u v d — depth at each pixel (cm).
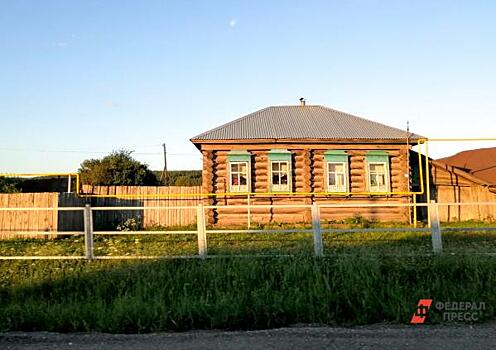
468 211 2123
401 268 809
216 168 1972
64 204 1498
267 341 505
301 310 617
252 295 664
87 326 574
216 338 523
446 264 807
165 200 2003
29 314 609
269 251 998
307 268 791
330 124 2150
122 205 1944
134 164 2862
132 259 941
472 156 3000
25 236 1426
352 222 1848
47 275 834
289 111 2367
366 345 485
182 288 742
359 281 730
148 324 578
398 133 2042
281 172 1980
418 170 2122
